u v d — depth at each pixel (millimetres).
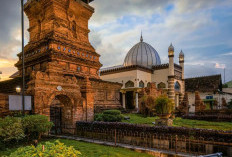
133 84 34594
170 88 33781
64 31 23391
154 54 41188
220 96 38469
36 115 9328
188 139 7461
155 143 8391
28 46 24875
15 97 9703
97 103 22125
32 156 3699
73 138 10609
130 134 9281
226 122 18109
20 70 25594
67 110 12602
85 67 25062
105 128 10391
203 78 43750
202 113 23922
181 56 41188
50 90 11141
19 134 8188
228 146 6789
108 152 7520
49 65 11531
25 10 26172
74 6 25094
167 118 13477
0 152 7359
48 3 23203
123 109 25625
